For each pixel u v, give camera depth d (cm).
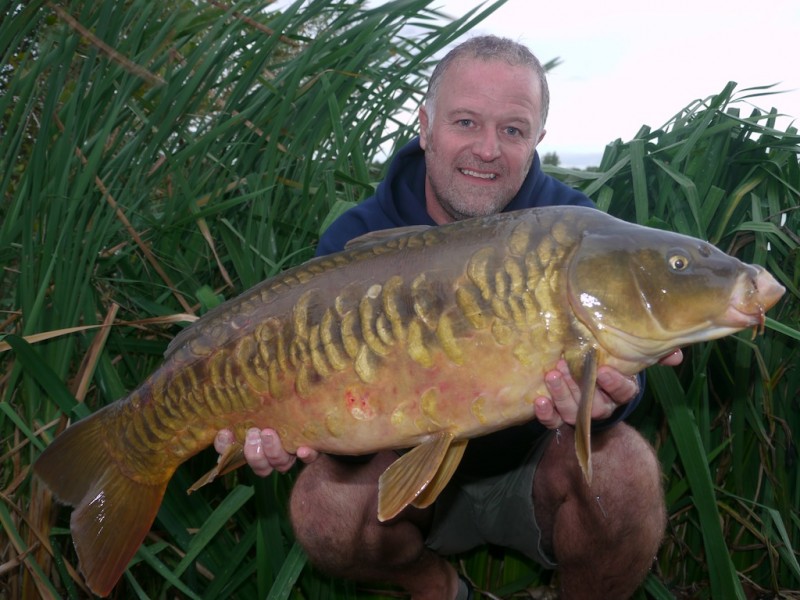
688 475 101
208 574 109
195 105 123
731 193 123
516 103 104
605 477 99
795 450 118
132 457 89
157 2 120
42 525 101
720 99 122
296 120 131
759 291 76
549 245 76
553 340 75
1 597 105
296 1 123
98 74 113
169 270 120
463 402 77
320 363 79
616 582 103
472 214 108
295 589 110
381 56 138
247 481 117
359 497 103
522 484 104
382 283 78
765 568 117
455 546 111
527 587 117
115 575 88
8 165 110
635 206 121
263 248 117
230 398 83
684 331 76
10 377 106
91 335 109
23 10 110
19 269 114
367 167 140
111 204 109
